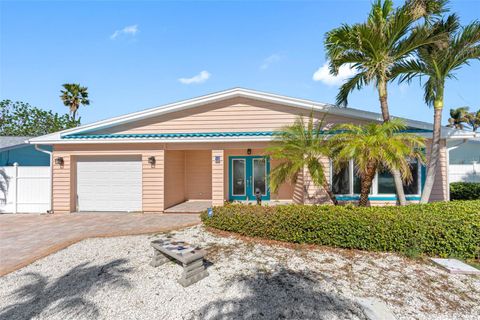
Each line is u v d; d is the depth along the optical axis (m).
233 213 6.37
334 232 5.40
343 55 7.62
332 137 7.34
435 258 4.93
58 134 10.05
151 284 4.00
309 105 9.77
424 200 7.57
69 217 9.15
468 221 5.02
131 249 5.52
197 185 12.72
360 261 4.78
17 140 15.05
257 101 10.22
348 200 9.14
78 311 3.35
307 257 4.95
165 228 7.25
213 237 6.17
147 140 9.70
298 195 10.50
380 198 8.99
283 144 7.80
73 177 10.19
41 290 3.89
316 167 7.24
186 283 3.93
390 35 7.00
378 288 3.89
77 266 4.70
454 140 8.95
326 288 3.85
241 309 3.36
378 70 7.20
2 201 10.26
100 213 9.85
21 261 5.12
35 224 8.12
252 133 9.84
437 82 7.45
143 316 3.25
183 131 10.40
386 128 6.54
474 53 6.95
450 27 7.09
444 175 8.70
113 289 3.87
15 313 3.32
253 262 4.73
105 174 10.23
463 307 3.48
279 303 3.47
